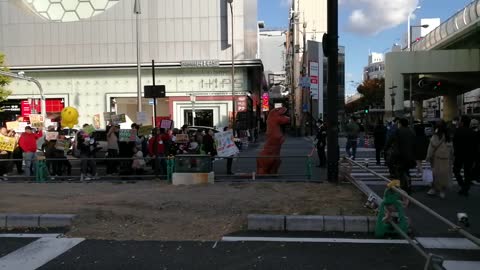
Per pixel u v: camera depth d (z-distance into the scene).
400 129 10.58
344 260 6.07
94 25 39.00
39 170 13.34
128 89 38.75
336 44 11.40
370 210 8.15
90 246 6.79
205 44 38.25
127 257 6.26
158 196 9.89
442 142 10.51
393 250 6.49
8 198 9.82
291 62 79.31
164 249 6.62
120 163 14.52
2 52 39.41
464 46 41.78
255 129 42.25
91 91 39.03
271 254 6.34
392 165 10.70
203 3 38.19
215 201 9.29
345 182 11.77
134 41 38.72
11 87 39.47
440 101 98.25
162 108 40.19
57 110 39.31
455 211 9.09
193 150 16.97
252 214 7.95
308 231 7.52
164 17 38.53
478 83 52.56
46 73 39.25
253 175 12.95
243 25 37.75
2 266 5.92
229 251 6.49
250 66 37.59
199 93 38.16
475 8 34.94
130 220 8.05
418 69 40.47
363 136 37.78
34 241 7.07
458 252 6.39
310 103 50.03
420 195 10.96
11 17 39.53
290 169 16.72
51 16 39.81
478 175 12.20
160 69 38.47
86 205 8.98
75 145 16.39
